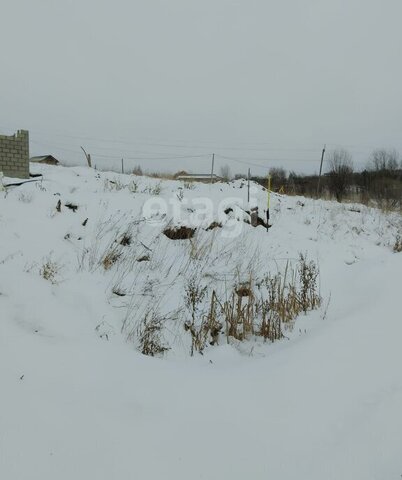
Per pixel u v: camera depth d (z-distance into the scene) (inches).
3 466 75.8
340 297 232.5
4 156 376.5
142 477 78.4
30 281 157.2
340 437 96.0
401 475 84.7
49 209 263.0
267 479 82.0
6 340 118.2
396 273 237.9
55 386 103.3
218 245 289.9
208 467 83.5
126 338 157.3
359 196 905.5
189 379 121.7
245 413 104.3
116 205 304.5
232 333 186.2
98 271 209.9
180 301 200.7
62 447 82.8
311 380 122.6
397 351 138.7
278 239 340.8
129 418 95.8
